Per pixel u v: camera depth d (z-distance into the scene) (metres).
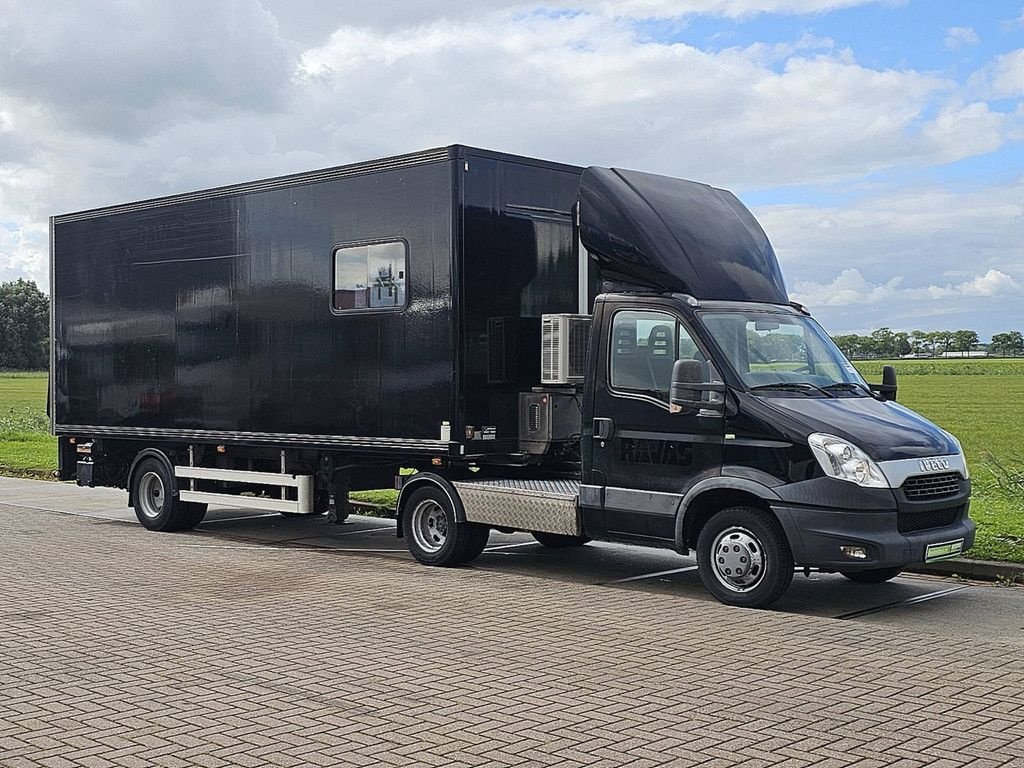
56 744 5.99
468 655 7.93
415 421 11.76
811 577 11.31
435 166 11.52
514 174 11.87
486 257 11.58
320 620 9.13
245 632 8.68
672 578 11.30
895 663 7.69
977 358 88.69
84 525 15.52
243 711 6.58
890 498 9.28
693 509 10.18
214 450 14.51
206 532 14.87
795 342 10.64
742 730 6.18
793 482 9.48
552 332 11.66
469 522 11.73
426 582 10.94
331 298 12.53
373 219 12.09
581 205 11.18
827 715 6.46
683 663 7.70
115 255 15.19
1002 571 11.05
